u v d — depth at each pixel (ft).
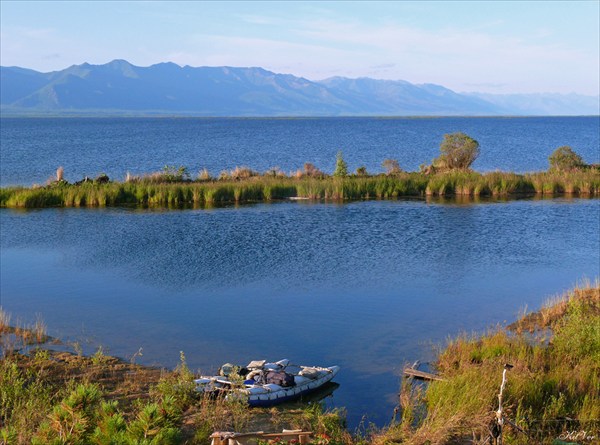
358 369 54.29
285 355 57.67
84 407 35.60
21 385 45.80
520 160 274.77
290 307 72.33
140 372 52.11
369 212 139.23
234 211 141.08
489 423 38.93
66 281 83.56
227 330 64.34
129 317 68.39
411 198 161.48
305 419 43.34
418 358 56.59
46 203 148.66
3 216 133.80
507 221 127.13
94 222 126.41
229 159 285.02
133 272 88.02
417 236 112.47
